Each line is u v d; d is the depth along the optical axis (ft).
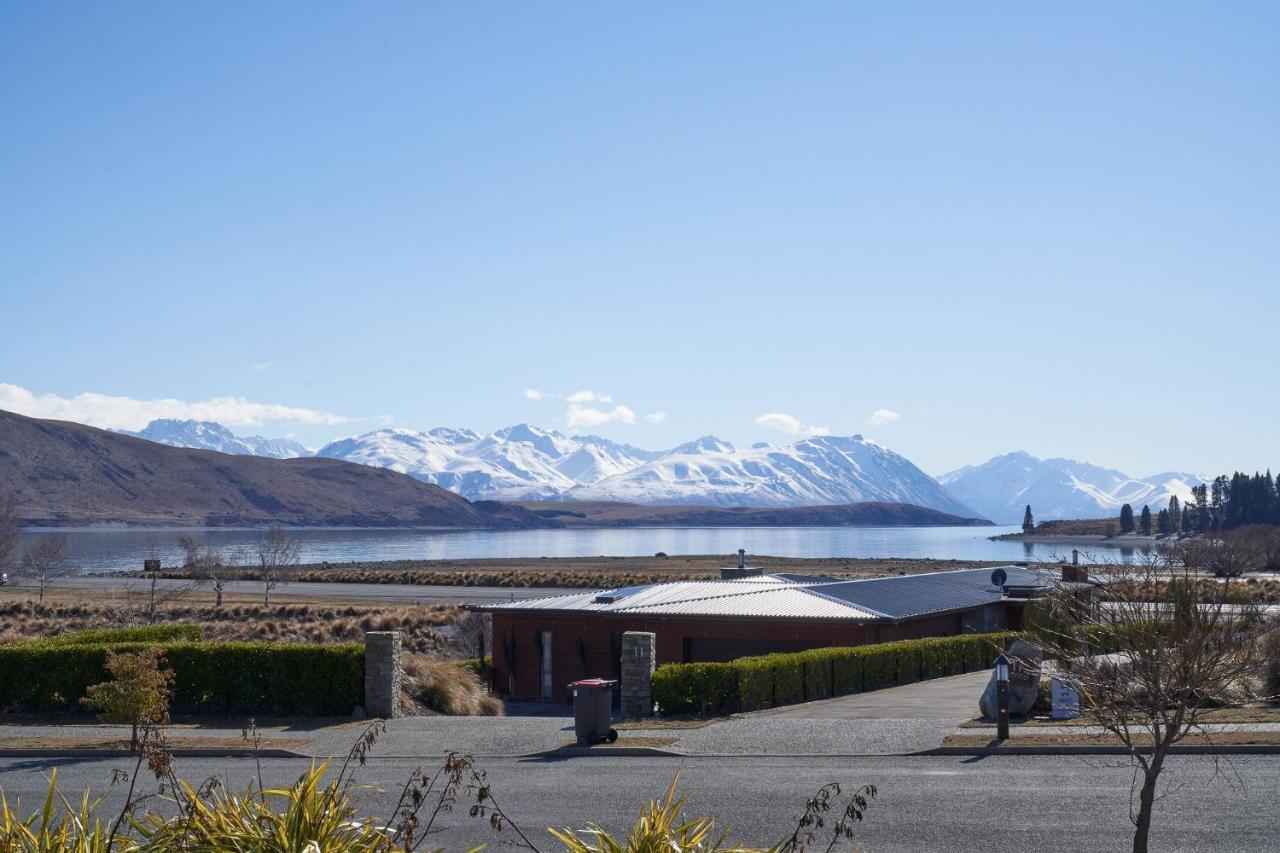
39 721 73.05
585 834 41.34
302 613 187.11
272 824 24.59
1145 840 30.30
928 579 136.15
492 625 115.24
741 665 73.87
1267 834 39.09
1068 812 42.70
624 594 117.70
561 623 111.34
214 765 58.29
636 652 73.67
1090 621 40.29
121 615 184.24
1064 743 54.70
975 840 39.37
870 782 48.88
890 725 62.44
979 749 54.95
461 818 44.65
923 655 96.17
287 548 310.24
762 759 55.52
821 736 59.98
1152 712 31.78
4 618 181.47
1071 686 36.14
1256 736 53.93
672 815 26.00
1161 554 60.23
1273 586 72.23
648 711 73.41
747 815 43.62
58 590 255.09
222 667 75.97
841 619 100.83
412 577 304.91
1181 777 47.96
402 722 70.59
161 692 62.23
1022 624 116.47
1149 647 33.86
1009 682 63.67
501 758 58.44
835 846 38.93
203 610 191.93
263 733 66.69
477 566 423.64
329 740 64.03
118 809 46.80
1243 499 655.76
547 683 111.75
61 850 24.04
